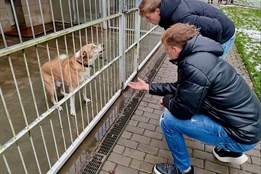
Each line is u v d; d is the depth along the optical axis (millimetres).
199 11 2123
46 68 2762
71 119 2785
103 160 2221
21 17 6160
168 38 1501
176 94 1569
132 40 3629
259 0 16234
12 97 3234
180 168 1906
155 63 4672
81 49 2490
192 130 1667
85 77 2699
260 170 2164
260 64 4828
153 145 2438
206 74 1412
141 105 3178
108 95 3100
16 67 4223
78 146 2373
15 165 2125
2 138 2445
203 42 1473
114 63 3160
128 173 2092
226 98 1469
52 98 2932
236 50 5812
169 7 1938
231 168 2170
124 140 2502
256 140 1550
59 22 5969
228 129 1563
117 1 2818
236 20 9500
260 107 1622
